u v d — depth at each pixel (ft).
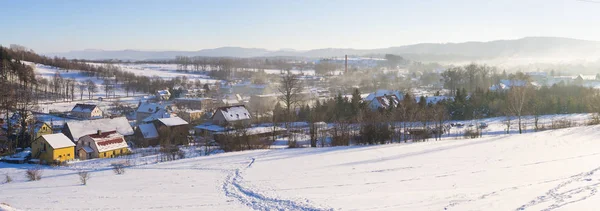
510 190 104.32
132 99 602.85
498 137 237.45
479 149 194.80
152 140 300.40
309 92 616.80
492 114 375.25
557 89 443.32
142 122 359.46
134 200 125.08
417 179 132.77
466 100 386.11
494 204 90.43
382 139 262.26
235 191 131.54
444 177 132.87
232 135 273.13
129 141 306.35
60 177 181.98
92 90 639.76
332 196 114.32
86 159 249.75
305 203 107.65
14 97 380.78
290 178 147.33
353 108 358.84
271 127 318.45
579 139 205.46
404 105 342.23
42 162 231.09
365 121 277.03
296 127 330.95
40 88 610.24
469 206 90.99
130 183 157.79
